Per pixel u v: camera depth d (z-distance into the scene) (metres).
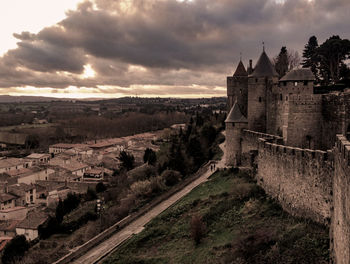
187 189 53.28
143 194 58.12
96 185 85.88
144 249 37.72
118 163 123.81
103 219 51.56
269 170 35.41
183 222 39.84
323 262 22.69
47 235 61.25
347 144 18.62
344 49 65.69
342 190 18.59
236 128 52.59
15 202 86.75
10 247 55.12
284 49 88.06
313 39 79.81
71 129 195.25
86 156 136.38
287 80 42.19
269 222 30.64
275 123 50.72
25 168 114.06
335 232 21.45
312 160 27.45
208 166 62.53
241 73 66.38
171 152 78.06
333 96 36.25
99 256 39.19
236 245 28.44
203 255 30.36
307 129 38.47
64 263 38.62
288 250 24.83
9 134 179.50
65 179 103.69
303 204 28.77
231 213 35.53
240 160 52.72
